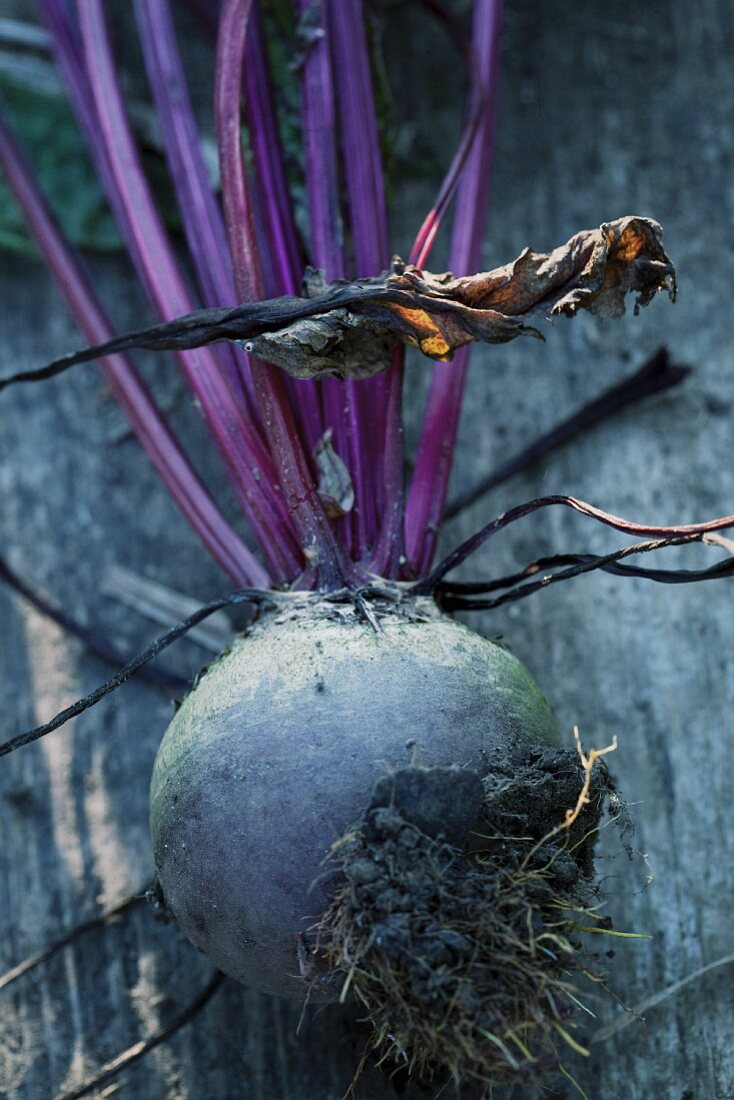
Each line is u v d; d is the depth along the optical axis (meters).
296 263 0.68
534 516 0.73
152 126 0.75
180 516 0.74
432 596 0.65
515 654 0.72
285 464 0.65
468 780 0.60
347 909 0.60
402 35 0.77
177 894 0.63
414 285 0.62
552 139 0.76
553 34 0.77
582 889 0.62
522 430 0.74
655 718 0.71
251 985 0.63
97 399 0.75
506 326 0.63
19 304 0.76
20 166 0.72
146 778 0.72
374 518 0.65
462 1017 0.60
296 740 0.61
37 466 0.75
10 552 0.74
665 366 0.73
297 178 0.70
